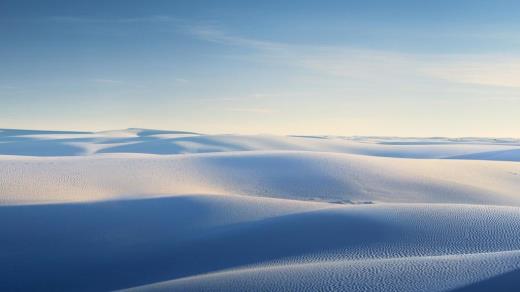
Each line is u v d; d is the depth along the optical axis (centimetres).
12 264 3306
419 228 3734
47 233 3978
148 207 4741
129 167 7512
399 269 2608
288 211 4584
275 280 2519
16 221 4256
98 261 3356
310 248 3378
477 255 2875
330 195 6412
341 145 17962
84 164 7600
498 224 3841
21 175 6425
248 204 4819
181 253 3453
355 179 7144
